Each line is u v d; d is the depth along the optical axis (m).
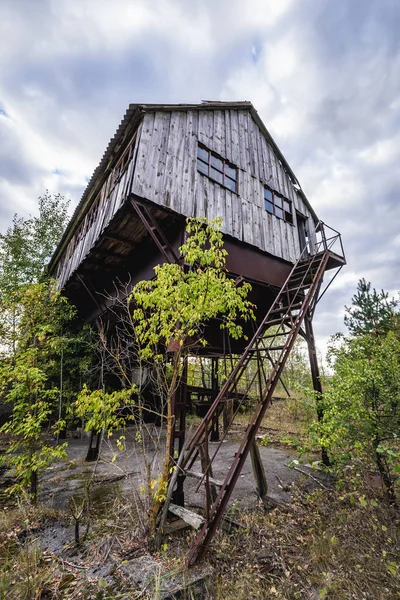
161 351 5.66
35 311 5.35
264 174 9.06
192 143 6.95
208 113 7.77
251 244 7.50
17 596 2.39
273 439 9.30
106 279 9.21
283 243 8.75
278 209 9.24
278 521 3.94
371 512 3.87
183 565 2.73
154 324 3.75
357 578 2.81
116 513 3.92
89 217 9.49
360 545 3.32
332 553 3.17
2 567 2.80
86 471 6.08
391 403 4.43
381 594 2.59
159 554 2.98
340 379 4.67
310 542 3.43
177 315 3.54
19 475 4.27
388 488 4.14
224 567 2.95
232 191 7.56
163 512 3.24
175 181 6.17
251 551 3.21
